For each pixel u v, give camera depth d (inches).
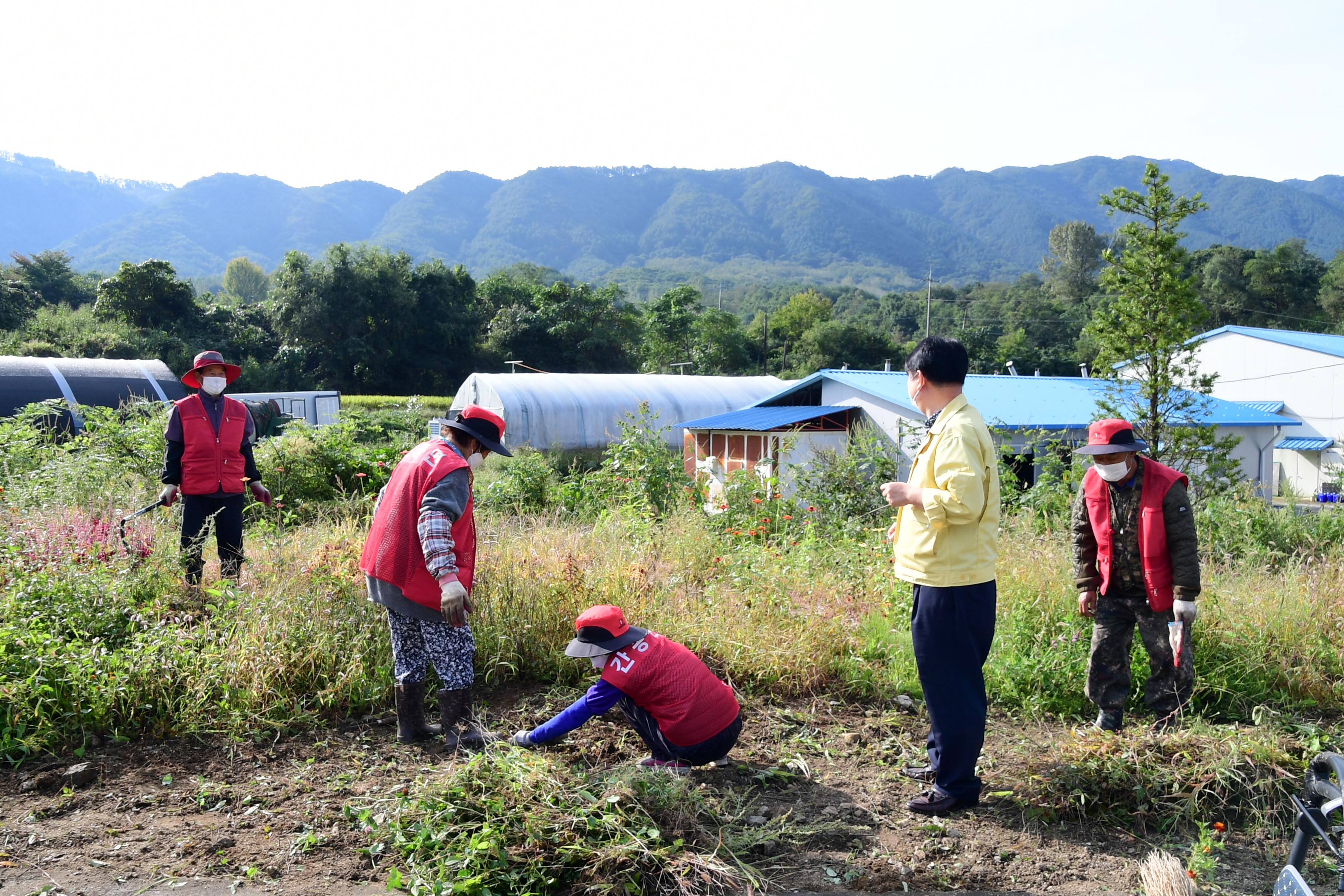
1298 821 100.0
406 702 156.1
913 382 144.9
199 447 214.8
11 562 192.7
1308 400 1250.6
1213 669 197.2
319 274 2233.0
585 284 2704.2
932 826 134.6
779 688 190.7
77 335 1755.7
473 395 1188.5
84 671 154.4
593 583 212.8
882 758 161.5
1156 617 171.9
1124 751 147.9
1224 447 455.8
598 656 144.1
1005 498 407.2
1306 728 167.5
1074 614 214.4
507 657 190.7
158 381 756.6
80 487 300.5
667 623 200.8
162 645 164.9
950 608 137.4
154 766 144.3
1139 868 124.9
